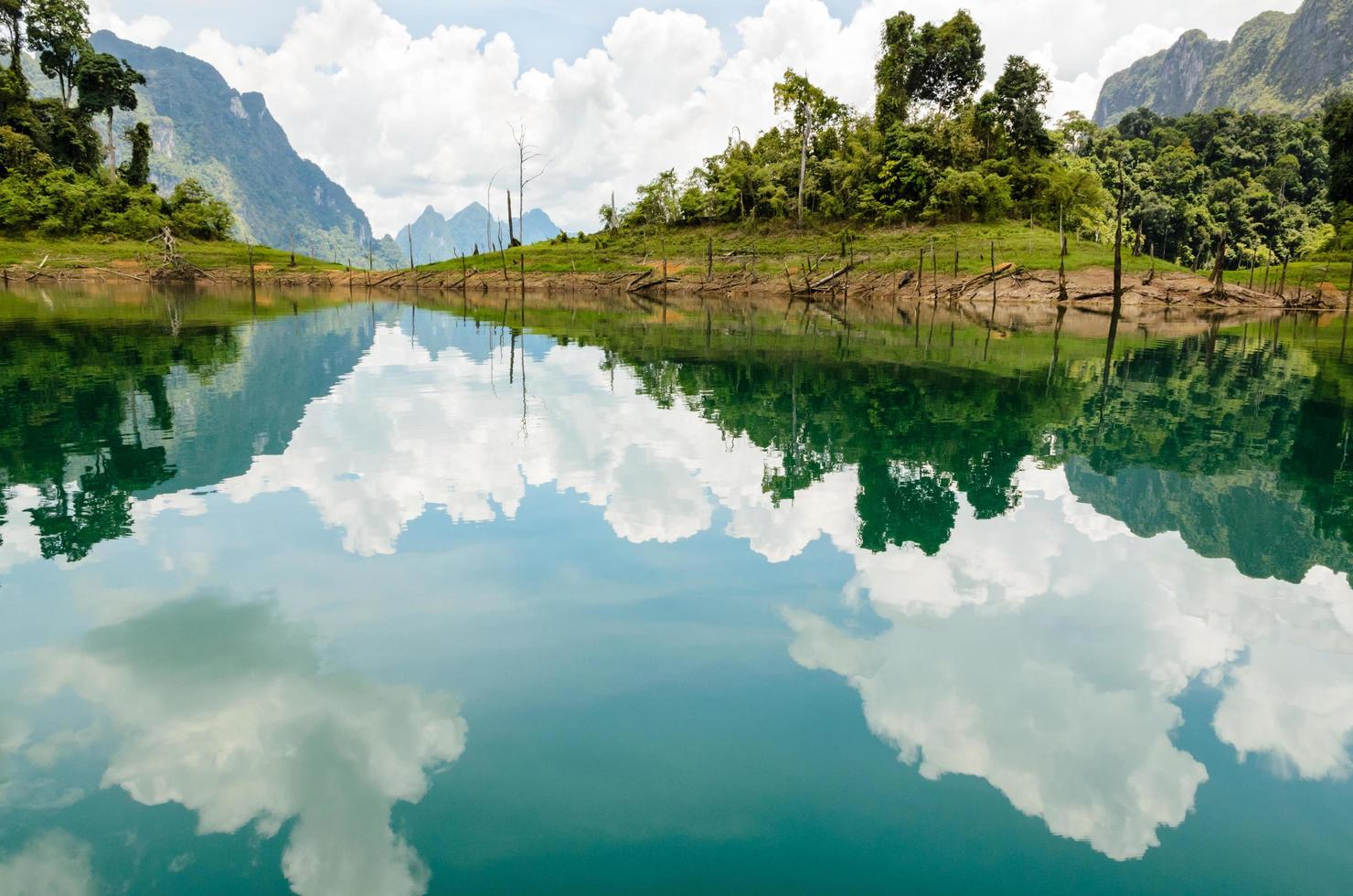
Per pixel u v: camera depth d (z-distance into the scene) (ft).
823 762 12.03
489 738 12.48
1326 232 326.24
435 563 19.90
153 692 13.75
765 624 16.74
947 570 20.03
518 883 9.42
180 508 24.34
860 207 231.91
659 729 12.78
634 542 21.56
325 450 32.12
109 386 47.29
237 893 9.16
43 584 18.42
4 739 12.38
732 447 33.58
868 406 44.39
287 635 15.99
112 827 10.44
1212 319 137.80
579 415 40.55
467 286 250.78
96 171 298.15
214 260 268.62
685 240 265.95
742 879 9.57
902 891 9.48
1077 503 26.18
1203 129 460.55
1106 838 10.58
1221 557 21.33
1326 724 13.50
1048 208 218.79
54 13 292.81
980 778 11.73
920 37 252.21
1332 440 36.65
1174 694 14.28
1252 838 10.67
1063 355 73.10
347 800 11.00
